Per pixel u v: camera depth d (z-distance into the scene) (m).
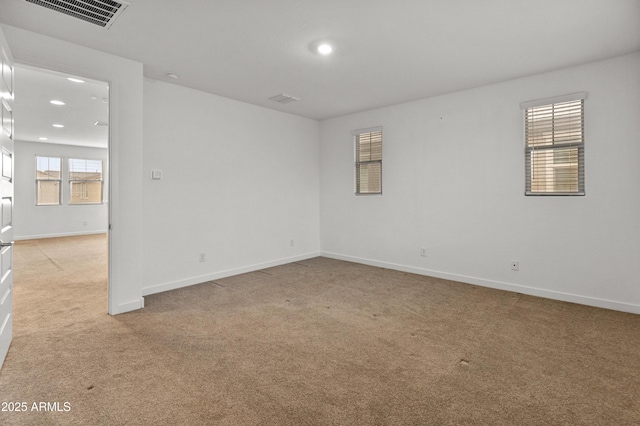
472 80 3.95
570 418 1.74
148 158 3.89
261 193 5.16
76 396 1.92
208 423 1.70
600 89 3.39
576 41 2.95
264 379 2.11
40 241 8.26
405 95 4.55
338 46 3.03
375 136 5.34
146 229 3.89
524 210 3.91
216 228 4.59
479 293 3.94
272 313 3.29
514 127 3.94
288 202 5.60
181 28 2.70
